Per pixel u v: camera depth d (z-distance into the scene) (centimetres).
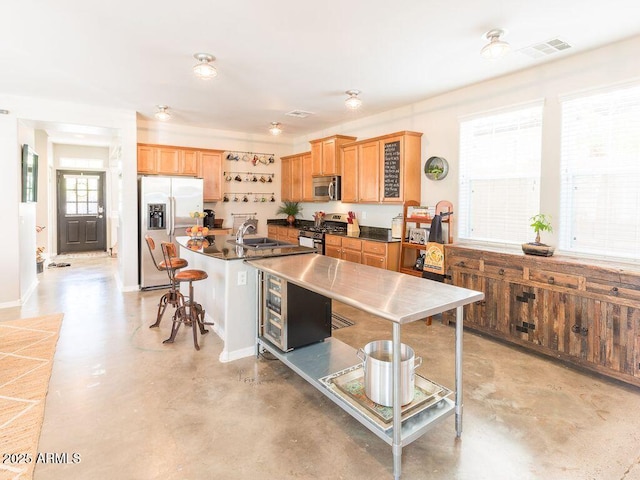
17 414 221
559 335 293
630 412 229
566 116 328
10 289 446
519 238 369
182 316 341
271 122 599
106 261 763
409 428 183
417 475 176
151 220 530
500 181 384
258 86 404
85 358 301
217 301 355
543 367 291
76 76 371
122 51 310
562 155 332
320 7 240
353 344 337
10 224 443
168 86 404
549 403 239
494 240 391
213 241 407
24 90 419
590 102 312
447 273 382
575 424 216
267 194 734
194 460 185
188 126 633
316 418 223
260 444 198
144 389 253
